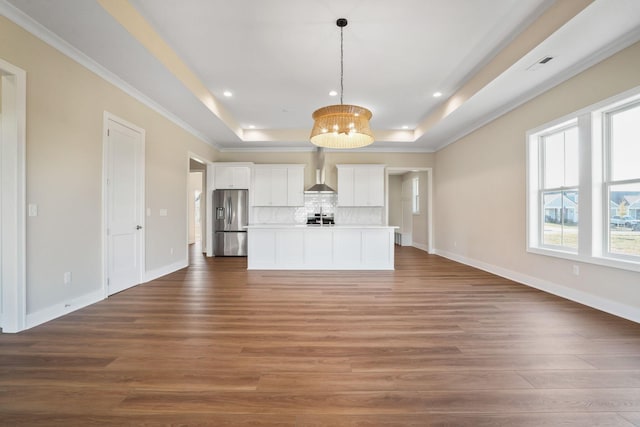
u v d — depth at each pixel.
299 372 1.86
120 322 2.68
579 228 3.21
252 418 1.44
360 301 3.37
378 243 5.31
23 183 2.42
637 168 2.77
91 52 2.95
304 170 7.35
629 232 2.83
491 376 1.81
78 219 3.02
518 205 4.23
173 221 5.05
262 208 7.39
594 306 3.08
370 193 7.08
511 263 4.41
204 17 2.80
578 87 3.19
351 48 3.34
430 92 4.53
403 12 2.74
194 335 2.41
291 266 5.33
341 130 2.98
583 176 3.15
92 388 1.67
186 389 1.67
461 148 5.90
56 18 2.42
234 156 7.31
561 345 2.22
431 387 1.70
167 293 3.68
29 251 2.50
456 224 6.15
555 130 3.67
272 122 6.11
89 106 3.15
